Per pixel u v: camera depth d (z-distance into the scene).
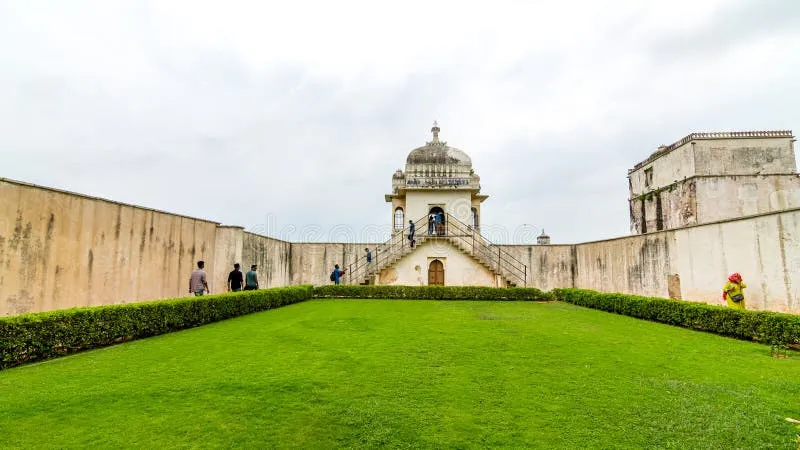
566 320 10.61
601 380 5.41
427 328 9.09
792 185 23.52
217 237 15.41
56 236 9.59
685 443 3.70
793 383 5.26
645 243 15.95
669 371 5.84
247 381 5.29
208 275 14.90
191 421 4.11
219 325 9.70
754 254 10.93
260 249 18.48
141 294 11.96
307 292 16.75
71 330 6.80
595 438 3.80
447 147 24.48
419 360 6.32
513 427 4.02
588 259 20.44
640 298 11.34
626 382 5.33
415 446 3.65
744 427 4.00
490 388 5.08
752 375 5.64
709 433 3.88
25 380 5.32
